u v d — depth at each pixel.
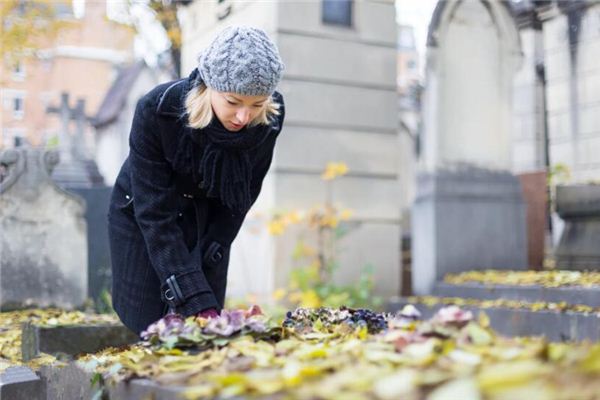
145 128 2.55
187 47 9.49
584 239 7.86
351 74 8.34
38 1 15.38
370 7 8.48
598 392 1.10
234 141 2.47
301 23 8.09
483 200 7.62
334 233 7.99
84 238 6.20
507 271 7.44
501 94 7.84
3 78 17.78
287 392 1.38
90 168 12.45
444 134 7.57
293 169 8.00
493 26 7.84
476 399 1.12
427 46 7.62
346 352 1.72
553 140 9.97
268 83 2.34
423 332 1.70
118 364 1.95
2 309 5.90
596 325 4.82
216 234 2.79
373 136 8.45
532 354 1.42
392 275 8.44
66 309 6.10
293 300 7.36
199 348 2.04
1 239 5.94
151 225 2.60
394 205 8.51
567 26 9.82
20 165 6.02
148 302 2.81
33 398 2.48
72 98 27.44
